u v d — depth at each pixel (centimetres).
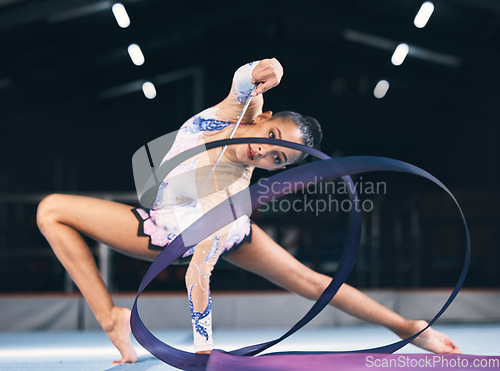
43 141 1566
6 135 1533
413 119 1530
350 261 210
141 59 902
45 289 1024
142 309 480
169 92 1595
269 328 476
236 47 1411
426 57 1132
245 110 205
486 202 1286
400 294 483
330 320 479
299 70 1478
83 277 215
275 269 224
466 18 925
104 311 217
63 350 324
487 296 485
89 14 988
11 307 488
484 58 1000
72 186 1570
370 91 1534
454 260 1238
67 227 214
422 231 1218
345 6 1011
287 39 1360
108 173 1580
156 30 1082
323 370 185
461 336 365
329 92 1520
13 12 795
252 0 1031
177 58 1320
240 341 364
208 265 202
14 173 1545
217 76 1484
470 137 1488
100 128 1589
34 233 1177
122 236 213
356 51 1279
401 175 1428
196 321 199
